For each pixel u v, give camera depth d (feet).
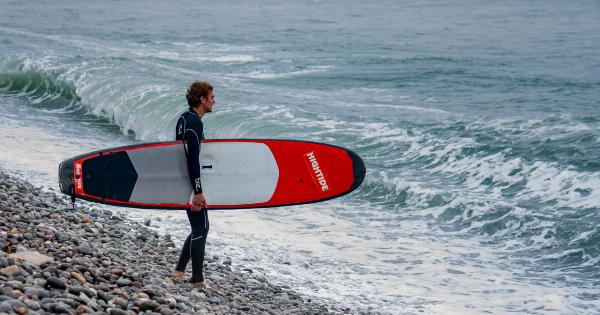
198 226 38.19
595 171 71.92
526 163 76.18
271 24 267.18
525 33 235.61
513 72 154.92
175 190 39.01
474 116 102.22
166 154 39.37
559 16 285.23
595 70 157.89
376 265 53.01
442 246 57.82
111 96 112.06
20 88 127.44
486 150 81.46
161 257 44.32
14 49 155.22
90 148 84.58
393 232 61.05
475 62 170.71
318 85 136.36
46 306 26.17
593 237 57.06
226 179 40.34
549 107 114.52
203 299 36.52
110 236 47.52
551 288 49.19
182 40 211.82
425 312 44.29
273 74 149.69
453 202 66.74
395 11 319.06
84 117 109.19
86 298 28.48
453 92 130.52
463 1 359.46
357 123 95.40
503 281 50.52
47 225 42.52
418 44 210.59
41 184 64.13
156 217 58.29
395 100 120.78
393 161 81.05
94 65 132.87
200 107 36.96
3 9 309.83
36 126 97.14
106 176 38.78
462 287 49.29
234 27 255.29
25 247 35.35
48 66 132.05
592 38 217.36
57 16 284.20
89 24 255.29
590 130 86.99
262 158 41.42
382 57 179.83
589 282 50.44
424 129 91.56
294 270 50.49
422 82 141.59
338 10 327.06
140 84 115.34
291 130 90.94
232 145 41.04
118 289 31.55
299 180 41.75
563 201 66.08
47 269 31.09
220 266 47.52
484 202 65.51
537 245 57.72
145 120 101.81
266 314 37.11
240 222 60.85
